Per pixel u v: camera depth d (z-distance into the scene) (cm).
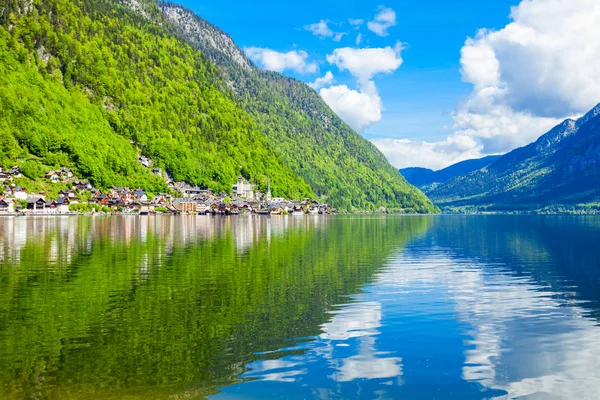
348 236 10656
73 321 2966
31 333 2719
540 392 2058
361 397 1981
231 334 2750
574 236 11338
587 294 4006
